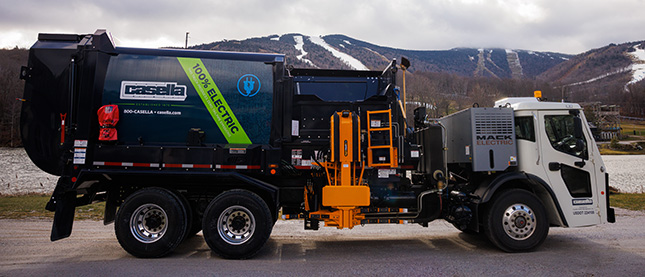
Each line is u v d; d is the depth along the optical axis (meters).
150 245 5.37
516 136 6.32
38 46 5.73
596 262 5.25
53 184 21.17
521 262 5.26
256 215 5.39
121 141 5.64
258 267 5.02
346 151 5.58
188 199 5.88
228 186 5.89
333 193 5.61
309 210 5.94
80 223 8.41
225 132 5.75
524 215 5.83
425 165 6.27
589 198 6.12
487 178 6.19
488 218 5.85
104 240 6.65
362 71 6.35
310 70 6.32
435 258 5.51
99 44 5.79
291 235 7.25
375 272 4.80
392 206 5.98
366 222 5.88
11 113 61.22
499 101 7.03
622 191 19.84
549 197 6.06
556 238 6.90
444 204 6.25
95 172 5.45
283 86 5.95
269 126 5.84
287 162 5.91
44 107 5.59
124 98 5.70
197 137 5.64
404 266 5.08
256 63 6.01
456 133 6.67
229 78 5.88
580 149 5.85
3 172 28.02
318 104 6.03
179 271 4.80
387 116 6.01
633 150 74.81
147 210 5.51
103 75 5.74
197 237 7.02
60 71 5.64
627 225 8.23
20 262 5.19
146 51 5.93
